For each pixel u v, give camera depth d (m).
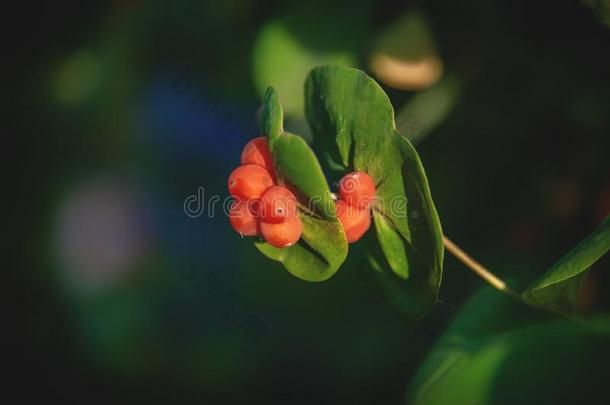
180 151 0.63
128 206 0.65
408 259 0.38
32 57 0.62
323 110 0.38
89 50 0.60
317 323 0.58
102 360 0.66
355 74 0.37
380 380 0.56
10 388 0.68
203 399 0.62
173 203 0.64
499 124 0.50
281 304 0.59
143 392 0.65
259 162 0.38
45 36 0.61
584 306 0.46
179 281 0.64
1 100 0.63
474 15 0.49
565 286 0.39
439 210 0.51
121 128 0.63
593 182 0.49
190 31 0.55
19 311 0.69
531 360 0.41
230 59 0.54
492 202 0.51
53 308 0.68
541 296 0.39
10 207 0.67
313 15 0.49
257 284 0.60
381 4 0.49
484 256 0.51
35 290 0.68
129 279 0.66
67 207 0.66
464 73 0.50
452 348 0.43
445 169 0.51
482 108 0.50
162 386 0.64
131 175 0.64
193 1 0.54
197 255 0.63
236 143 0.56
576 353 0.41
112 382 0.66
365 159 0.38
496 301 0.43
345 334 0.57
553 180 0.50
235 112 0.54
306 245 0.38
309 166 0.36
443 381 0.42
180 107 0.61
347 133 0.38
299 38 0.49
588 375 0.40
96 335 0.67
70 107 0.63
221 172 0.63
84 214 0.65
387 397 0.56
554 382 0.41
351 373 0.57
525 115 0.49
